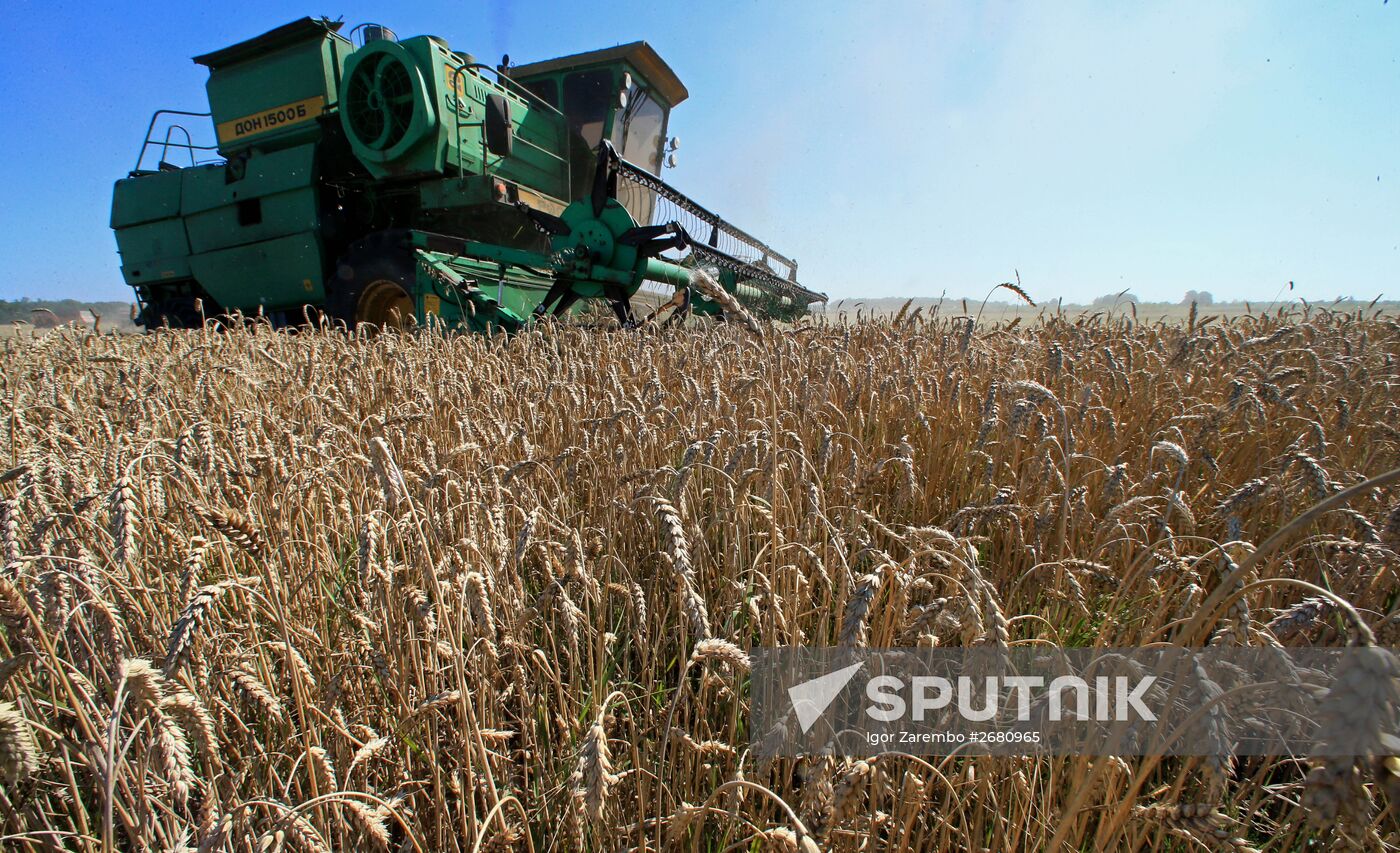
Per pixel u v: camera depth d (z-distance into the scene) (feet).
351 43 35.68
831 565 7.14
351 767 4.53
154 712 3.96
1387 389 12.55
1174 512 9.19
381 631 6.48
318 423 10.23
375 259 30.40
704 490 9.80
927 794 5.29
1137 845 4.55
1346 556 6.89
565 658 8.14
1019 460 11.13
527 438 10.61
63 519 7.39
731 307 7.04
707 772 6.25
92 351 21.17
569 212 27.04
